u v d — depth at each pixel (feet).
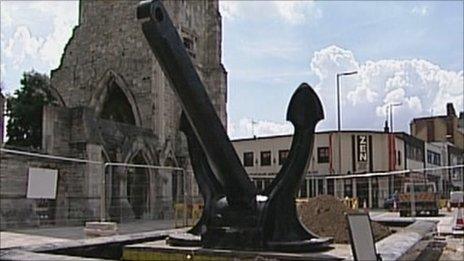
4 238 77.82
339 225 50.70
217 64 174.29
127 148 130.52
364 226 24.75
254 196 33.35
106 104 163.73
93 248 35.35
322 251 32.27
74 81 167.12
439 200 159.22
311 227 50.67
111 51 162.91
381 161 217.97
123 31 161.79
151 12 30.32
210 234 33.53
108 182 121.90
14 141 144.46
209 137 32.24
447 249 60.44
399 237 37.47
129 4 161.68
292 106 33.22
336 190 194.08
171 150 151.02
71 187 114.52
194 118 32.30
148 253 33.96
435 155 285.43
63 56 169.99
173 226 105.19
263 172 223.92
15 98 146.30
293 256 29.91
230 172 32.83
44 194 68.85
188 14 168.86
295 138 33.40
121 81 159.33
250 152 228.02
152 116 154.51
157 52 31.14
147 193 139.54
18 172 101.45
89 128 117.19
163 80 158.51
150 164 140.97
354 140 214.90
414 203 132.36
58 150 114.11
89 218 112.37
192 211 104.27
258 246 31.73
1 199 97.66
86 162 106.93
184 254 32.68
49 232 89.30
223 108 173.17
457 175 236.22
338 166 209.15
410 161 244.01
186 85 31.50
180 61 31.24
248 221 32.53
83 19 168.25
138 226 106.11
